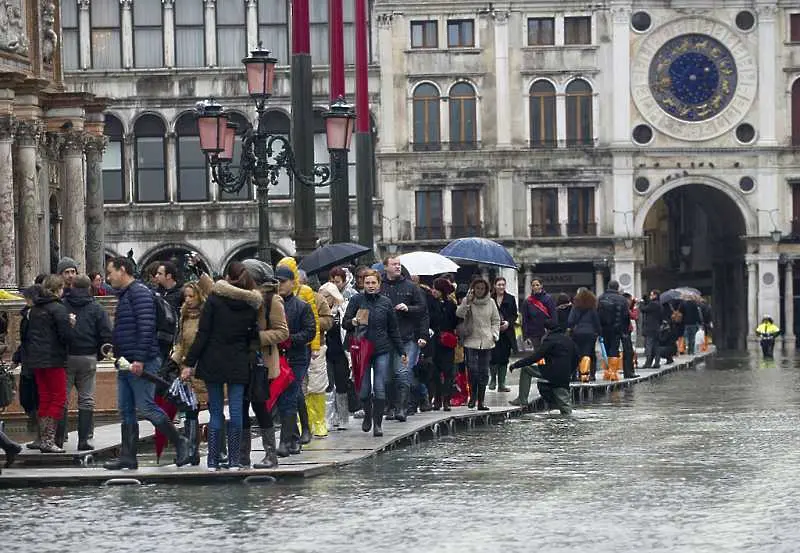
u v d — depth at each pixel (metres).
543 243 168.62
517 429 62.72
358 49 93.25
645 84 169.88
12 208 85.88
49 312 49.75
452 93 168.75
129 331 45.56
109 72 163.50
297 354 49.66
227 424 48.66
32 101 88.06
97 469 45.91
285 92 165.62
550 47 168.75
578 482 42.97
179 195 165.25
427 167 168.38
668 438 56.56
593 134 169.50
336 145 72.12
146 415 45.88
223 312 44.16
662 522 35.03
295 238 72.50
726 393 84.38
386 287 60.69
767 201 171.00
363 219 92.62
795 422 63.00
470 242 81.56
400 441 55.38
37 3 92.44
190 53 165.62
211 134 66.00
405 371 60.16
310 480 44.25
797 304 174.00
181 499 40.28
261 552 31.62
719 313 185.50
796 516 35.75
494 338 68.00
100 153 101.94
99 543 33.28
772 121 171.00
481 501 39.12
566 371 71.12
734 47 170.75
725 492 40.19
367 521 35.75
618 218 169.00
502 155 168.38
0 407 51.59
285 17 165.75
